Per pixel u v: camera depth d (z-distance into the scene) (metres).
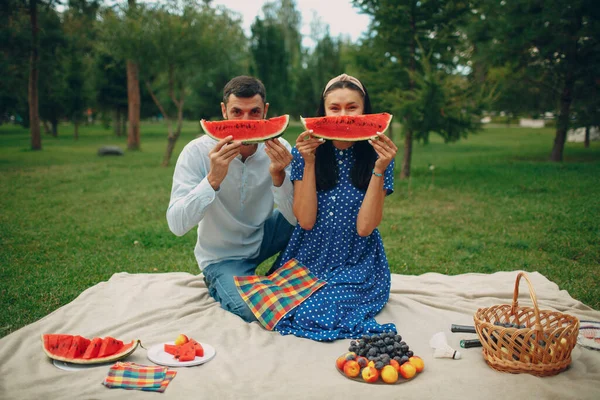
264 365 3.07
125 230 7.46
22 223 7.82
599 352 3.25
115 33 14.50
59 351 3.08
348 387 2.80
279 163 3.71
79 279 5.18
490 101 11.26
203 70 15.97
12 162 16.69
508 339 2.94
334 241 3.88
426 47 11.72
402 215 8.39
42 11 19.70
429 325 3.73
